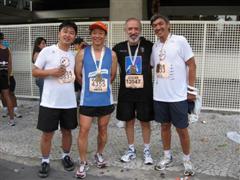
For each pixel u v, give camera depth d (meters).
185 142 4.69
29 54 9.31
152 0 12.98
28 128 7.02
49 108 4.55
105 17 25.62
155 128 6.90
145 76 4.85
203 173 4.82
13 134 6.63
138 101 4.91
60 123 4.78
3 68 7.09
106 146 5.89
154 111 4.83
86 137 4.73
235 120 7.48
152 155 5.47
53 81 4.53
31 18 27.53
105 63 4.61
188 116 4.78
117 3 10.57
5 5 25.05
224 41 7.80
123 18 10.55
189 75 4.57
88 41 8.45
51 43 8.96
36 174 4.86
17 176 4.79
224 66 7.90
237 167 5.01
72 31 4.52
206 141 6.14
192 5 23.31
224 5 22.80
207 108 8.16
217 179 4.64
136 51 4.83
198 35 7.90
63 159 5.03
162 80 4.57
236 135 6.42
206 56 7.95
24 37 9.29
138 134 6.53
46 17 27.45
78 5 27.39
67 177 4.76
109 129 6.86
